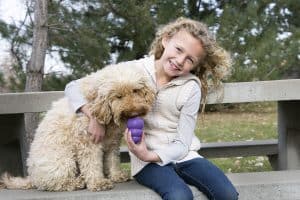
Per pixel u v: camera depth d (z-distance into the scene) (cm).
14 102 362
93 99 281
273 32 1216
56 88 1006
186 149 299
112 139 308
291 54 1208
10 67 1004
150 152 291
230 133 874
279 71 1206
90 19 1039
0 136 418
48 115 311
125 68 286
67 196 287
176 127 313
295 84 381
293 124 482
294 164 485
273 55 1183
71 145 297
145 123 311
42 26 733
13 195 294
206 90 340
